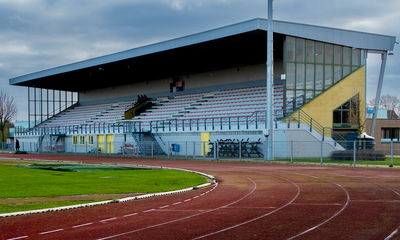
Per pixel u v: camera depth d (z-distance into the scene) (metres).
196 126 50.47
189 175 26.39
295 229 10.70
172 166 34.91
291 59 44.72
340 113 46.81
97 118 72.69
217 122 50.16
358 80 47.94
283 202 15.01
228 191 18.44
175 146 52.56
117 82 78.94
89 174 26.84
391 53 49.47
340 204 14.44
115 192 18.06
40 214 13.02
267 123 40.31
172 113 60.06
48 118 86.44
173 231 10.59
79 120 76.94
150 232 10.50
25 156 56.94
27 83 81.06
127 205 14.75
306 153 43.19
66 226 11.25
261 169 30.62
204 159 44.91
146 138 56.53
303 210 13.36
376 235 10.03
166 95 70.62
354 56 47.94
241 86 58.66
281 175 25.66
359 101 47.69
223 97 57.00
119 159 47.53
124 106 72.94
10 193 17.50
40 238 9.91
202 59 57.75
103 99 84.88
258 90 54.12
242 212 13.12
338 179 22.94
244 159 41.38
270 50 39.00
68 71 67.81
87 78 75.06
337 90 46.69
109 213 13.16
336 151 38.84
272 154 39.56
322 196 16.44
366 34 48.28
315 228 10.79
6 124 105.56
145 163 39.38
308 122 44.28
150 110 65.44
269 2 38.69
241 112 50.06
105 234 10.31
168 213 13.09
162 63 60.88
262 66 56.09
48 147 73.94
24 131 82.56
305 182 21.59
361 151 38.09
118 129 59.94
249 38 46.25
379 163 35.06
